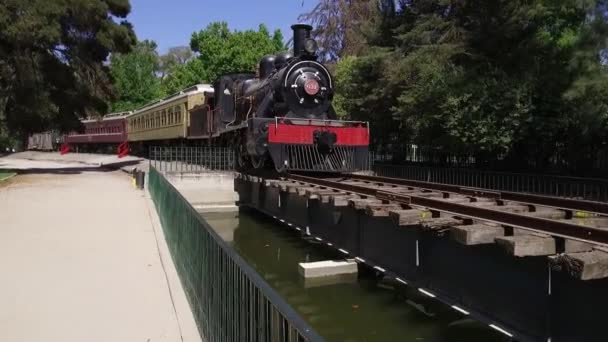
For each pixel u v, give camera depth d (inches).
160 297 244.7
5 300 237.8
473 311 247.8
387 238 324.8
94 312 223.3
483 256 242.1
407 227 300.8
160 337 195.3
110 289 257.1
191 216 240.7
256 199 617.6
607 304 183.5
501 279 231.8
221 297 165.8
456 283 260.4
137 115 1563.7
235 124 725.9
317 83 604.4
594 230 203.9
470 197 366.9
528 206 327.9
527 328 217.2
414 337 293.4
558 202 328.8
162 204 443.5
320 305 352.2
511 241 203.2
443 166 895.1
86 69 1020.5
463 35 773.9
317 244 524.4
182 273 272.8
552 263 193.5
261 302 117.1
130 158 1528.1
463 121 678.5
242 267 133.6
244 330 134.2
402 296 359.3
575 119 647.1
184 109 1057.5
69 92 1000.9
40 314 219.5
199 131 948.0
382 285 380.8
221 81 795.4
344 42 1339.8
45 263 308.2
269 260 476.7
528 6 696.4
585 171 695.7
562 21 811.4
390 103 900.6
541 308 210.7
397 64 820.0
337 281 390.9
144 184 777.6
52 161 1723.7
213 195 777.6
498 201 351.6
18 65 914.7
